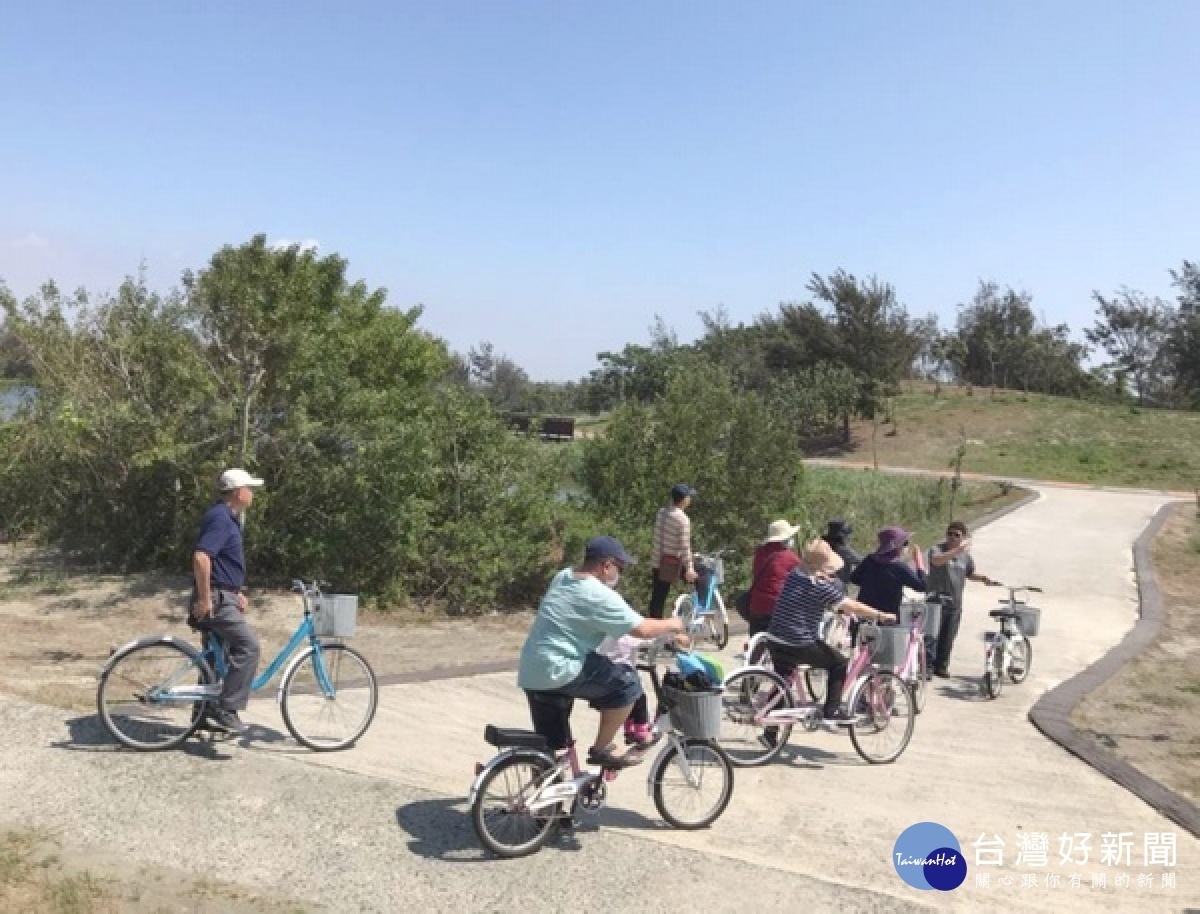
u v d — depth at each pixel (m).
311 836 5.16
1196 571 18.11
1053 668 11.01
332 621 6.62
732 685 7.00
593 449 15.49
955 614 10.41
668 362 57.81
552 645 5.20
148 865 4.79
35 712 6.67
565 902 4.62
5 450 13.62
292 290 11.58
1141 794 6.90
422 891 4.67
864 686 7.28
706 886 4.84
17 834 4.99
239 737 6.53
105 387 12.13
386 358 14.66
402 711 7.70
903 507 26.05
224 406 11.37
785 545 8.64
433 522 12.61
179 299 12.25
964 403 57.62
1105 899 5.24
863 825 6.04
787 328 55.72
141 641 6.16
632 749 5.52
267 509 11.64
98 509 12.24
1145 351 71.69
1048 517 25.36
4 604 10.43
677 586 13.91
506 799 5.11
